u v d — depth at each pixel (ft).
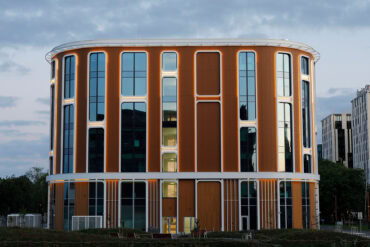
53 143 257.96
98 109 240.94
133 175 234.58
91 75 243.19
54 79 261.44
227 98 239.09
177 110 239.09
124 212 233.35
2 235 142.00
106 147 237.86
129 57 242.78
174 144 237.25
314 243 157.58
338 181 407.03
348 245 156.66
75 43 246.27
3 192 374.22
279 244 156.97
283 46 245.45
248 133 237.86
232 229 230.68
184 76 240.94
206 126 238.27
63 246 139.33
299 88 247.70
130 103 240.32
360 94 602.85
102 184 235.40
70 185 239.09
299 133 244.83
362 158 593.83
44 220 315.17
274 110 240.32
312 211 245.65
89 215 233.96
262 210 232.12
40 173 480.23
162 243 146.82
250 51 242.37
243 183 233.96
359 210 437.58
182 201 233.35
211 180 234.58
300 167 242.99
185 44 242.58
